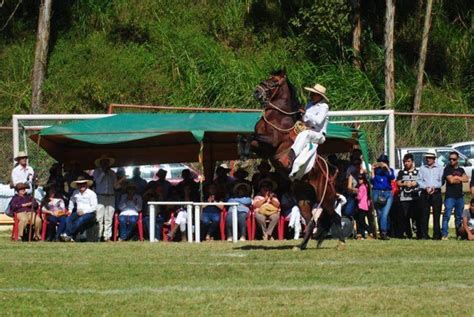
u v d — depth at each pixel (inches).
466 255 649.0
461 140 1196.5
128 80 1577.3
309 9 1663.4
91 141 885.2
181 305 420.2
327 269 550.0
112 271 543.2
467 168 1167.0
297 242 802.2
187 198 906.1
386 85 1578.5
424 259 618.8
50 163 1077.8
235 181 901.8
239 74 1576.0
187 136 939.3
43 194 976.3
